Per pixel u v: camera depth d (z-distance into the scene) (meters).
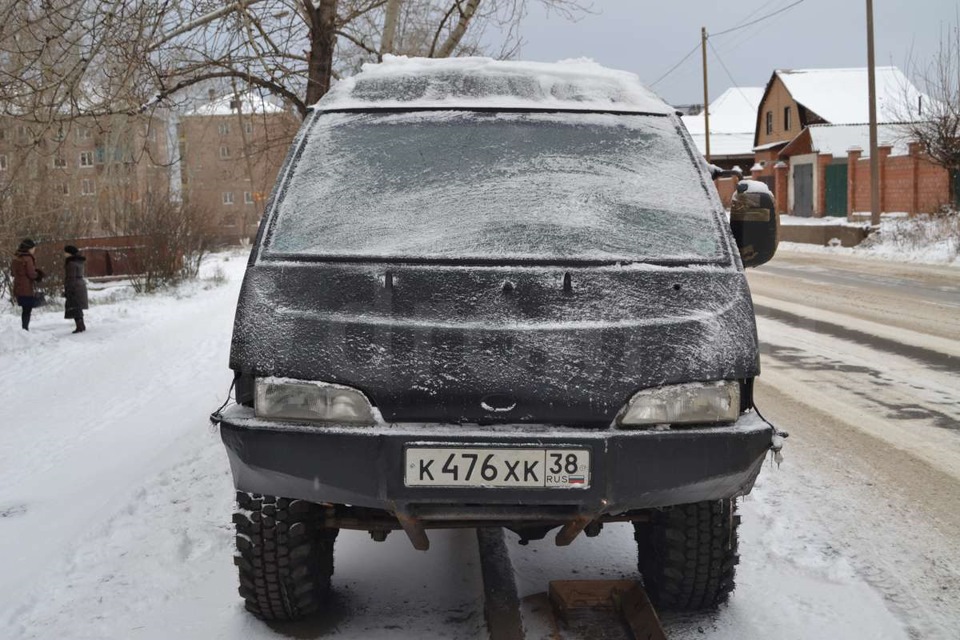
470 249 3.48
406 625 3.51
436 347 3.12
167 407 9.10
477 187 3.72
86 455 7.22
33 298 15.91
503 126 3.96
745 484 3.19
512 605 3.48
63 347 14.09
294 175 3.79
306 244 3.53
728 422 3.13
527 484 2.96
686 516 3.40
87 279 23.34
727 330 3.22
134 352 13.31
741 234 3.94
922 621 3.59
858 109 49.78
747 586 3.89
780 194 47.47
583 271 3.37
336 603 3.71
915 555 4.28
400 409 3.07
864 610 3.65
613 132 3.96
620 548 4.28
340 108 4.06
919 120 31.75
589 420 3.06
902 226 27.16
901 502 5.05
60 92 6.98
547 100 4.12
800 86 51.88
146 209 22.92
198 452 6.49
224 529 4.74
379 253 3.46
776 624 3.52
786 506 4.99
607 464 2.98
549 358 3.10
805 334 11.60
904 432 6.63
